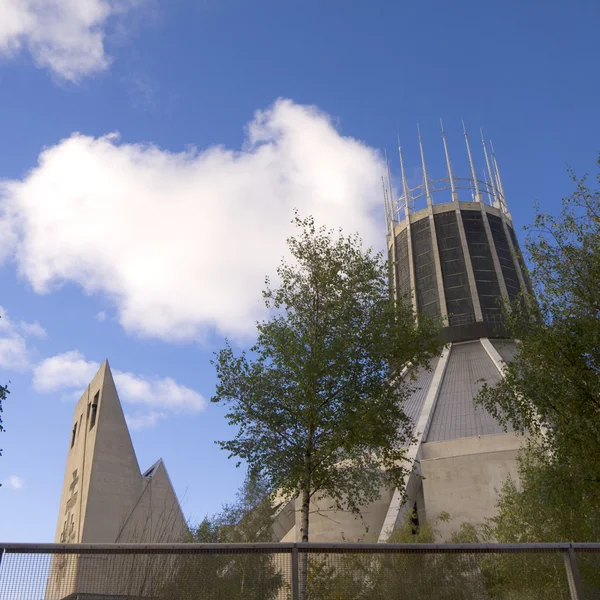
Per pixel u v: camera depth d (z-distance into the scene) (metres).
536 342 21.03
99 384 58.81
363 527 47.00
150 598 9.80
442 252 107.88
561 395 20.72
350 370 21.62
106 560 9.94
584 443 20.16
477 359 84.88
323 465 21.19
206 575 10.09
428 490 46.84
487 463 46.44
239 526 36.25
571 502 20.70
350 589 10.38
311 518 48.31
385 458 22.84
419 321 24.41
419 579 10.58
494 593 10.67
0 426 20.61
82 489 55.06
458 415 60.88
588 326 20.28
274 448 21.16
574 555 11.01
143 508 53.91
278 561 10.41
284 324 22.80
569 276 21.12
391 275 24.69
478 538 33.59
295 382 21.50
